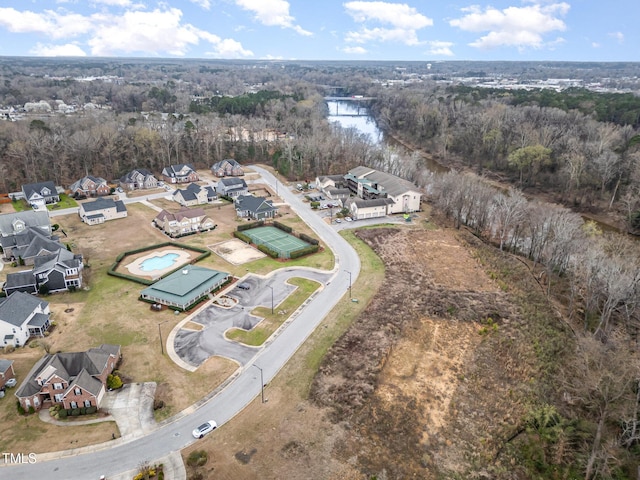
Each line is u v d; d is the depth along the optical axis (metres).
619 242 76.31
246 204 108.25
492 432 46.97
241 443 43.50
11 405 48.28
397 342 61.19
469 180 105.69
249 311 66.69
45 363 49.25
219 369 54.00
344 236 96.31
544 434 46.12
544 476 42.62
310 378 52.84
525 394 52.44
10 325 56.84
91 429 44.97
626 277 60.81
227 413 47.22
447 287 75.56
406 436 45.62
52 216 106.50
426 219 107.56
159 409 47.56
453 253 89.06
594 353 52.53
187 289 69.38
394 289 74.19
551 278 80.19
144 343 58.69
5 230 88.69
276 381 52.19
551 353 59.34
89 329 61.59
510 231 96.88
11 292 68.75
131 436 44.09
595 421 48.25
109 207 104.06
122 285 74.06
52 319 63.78
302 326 63.12
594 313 68.12
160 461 41.31
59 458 41.47
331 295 71.75
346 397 49.88
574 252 75.56
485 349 60.53
